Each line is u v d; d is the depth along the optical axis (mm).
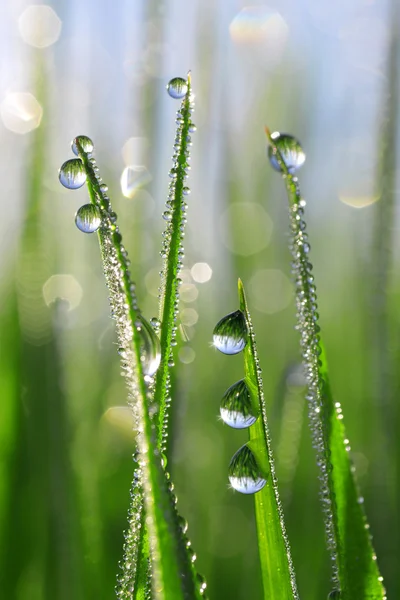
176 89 156
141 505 136
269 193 281
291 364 198
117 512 208
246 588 182
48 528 173
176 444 165
